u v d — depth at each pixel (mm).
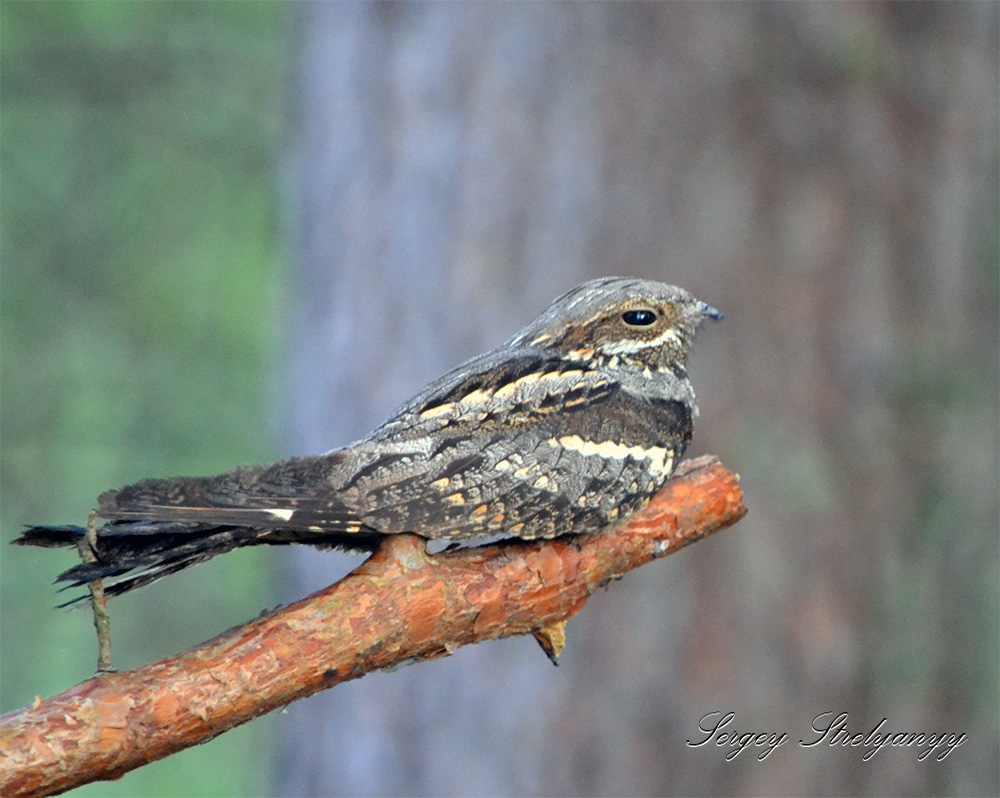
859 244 11750
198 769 17734
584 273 11609
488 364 6762
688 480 6609
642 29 11641
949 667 12023
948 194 12164
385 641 5359
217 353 17109
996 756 12430
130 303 16672
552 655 6203
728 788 11305
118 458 16422
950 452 12109
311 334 13227
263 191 17000
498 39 12016
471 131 12078
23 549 16234
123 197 16578
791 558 11352
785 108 11648
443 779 11758
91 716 4664
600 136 11641
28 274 16250
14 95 15844
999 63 12766
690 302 7410
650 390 7082
